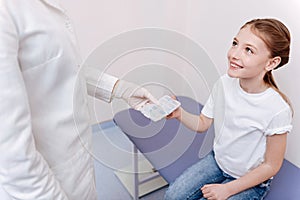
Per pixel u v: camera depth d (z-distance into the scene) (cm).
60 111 78
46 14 68
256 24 101
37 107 73
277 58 101
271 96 106
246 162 116
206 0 173
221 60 176
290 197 116
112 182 175
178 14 193
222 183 121
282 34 99
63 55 71
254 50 99
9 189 65
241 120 112
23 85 62
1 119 58
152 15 192
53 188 70
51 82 72
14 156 60
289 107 106
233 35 162
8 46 57
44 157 80
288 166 130
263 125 107
